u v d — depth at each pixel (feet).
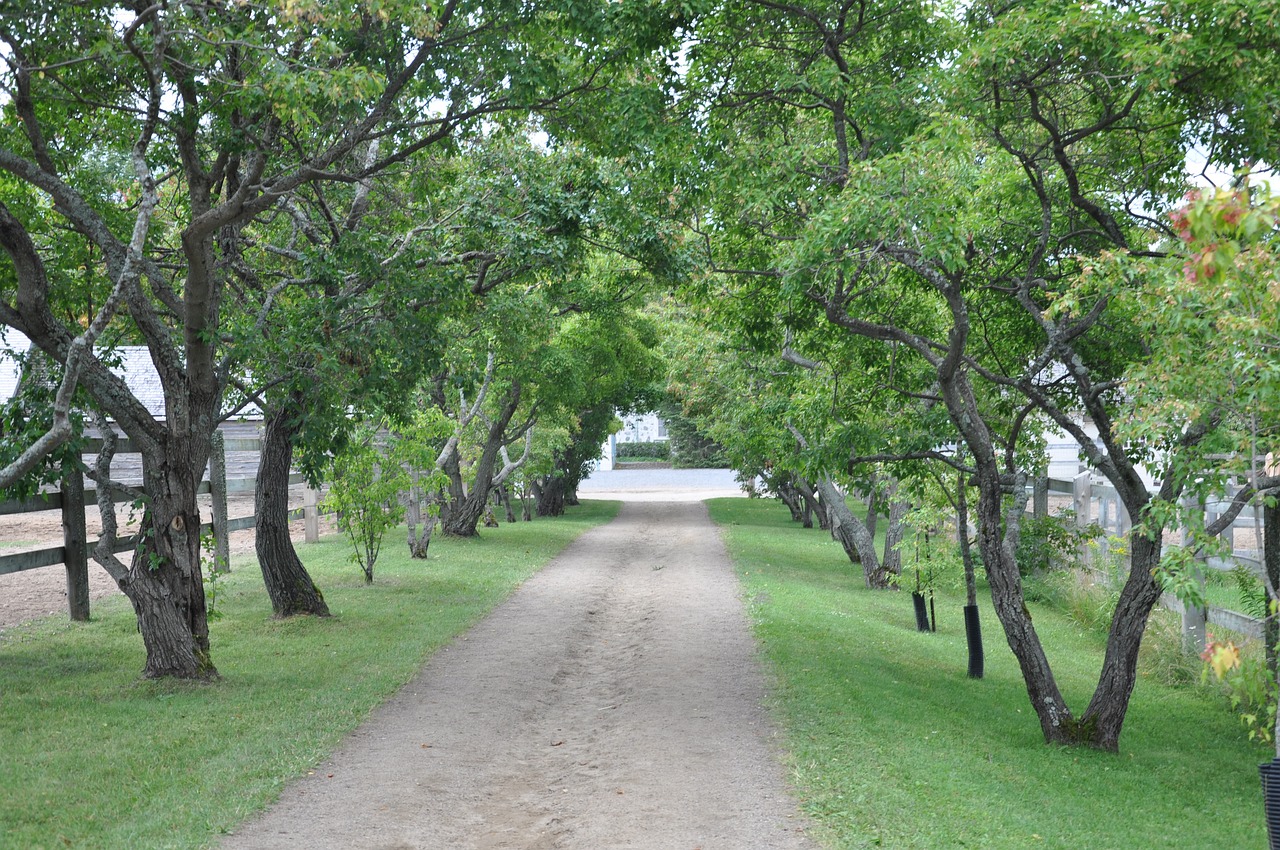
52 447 25.27
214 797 22.53
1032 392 31.96
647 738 28.84
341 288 39.60
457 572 65.26
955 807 23.09
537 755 27.76
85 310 41.22
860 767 25.62
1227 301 19.25
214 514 58.85
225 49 30.17
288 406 37.63
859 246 30.14
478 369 75.20
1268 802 18.58
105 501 35.01
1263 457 21.25
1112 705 31.37
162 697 31.12
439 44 34.55
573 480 133.80
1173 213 16.39
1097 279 24.85
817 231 28.71
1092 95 32.50
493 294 63.98
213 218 31.30
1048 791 25.86
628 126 34.83
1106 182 35.14
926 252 26.86
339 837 20.88
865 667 39.11
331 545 79.82
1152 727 35.68
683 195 39.86
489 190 45.37
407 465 69.97
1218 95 28.94
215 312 35.29
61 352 31.50
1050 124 31.63
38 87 33.76
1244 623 39.52
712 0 32.37
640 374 104.99
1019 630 32.27
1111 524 61.46
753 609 52.16
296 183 32.86
